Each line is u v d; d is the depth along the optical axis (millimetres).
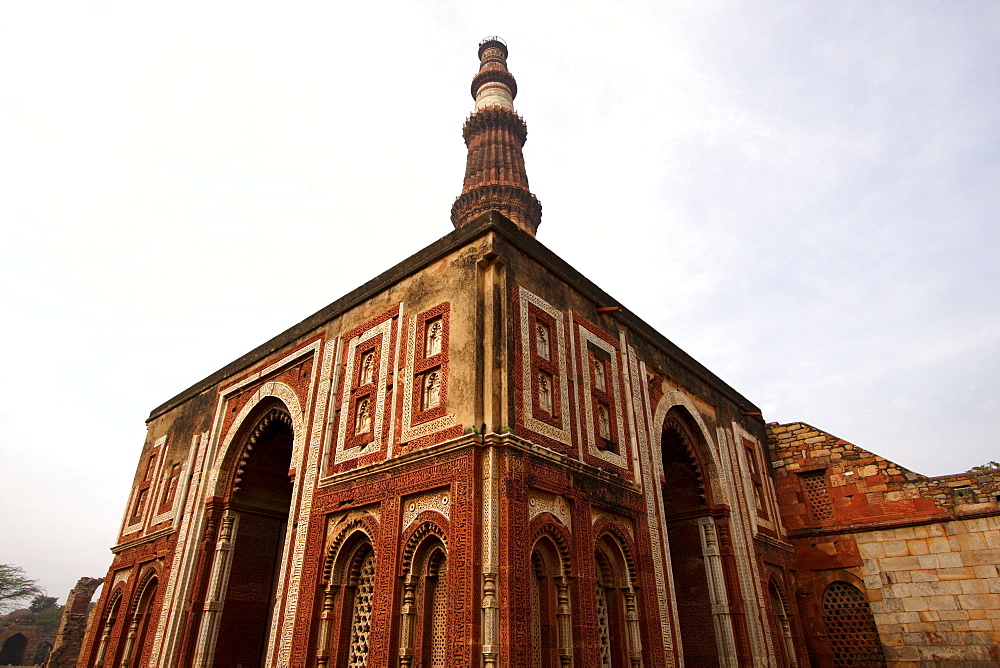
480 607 7500
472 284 9602
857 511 15797
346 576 9758
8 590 51188
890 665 14219
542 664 8172
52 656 26297
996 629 13219
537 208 24578
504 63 29969
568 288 11289
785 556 15820
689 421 14328
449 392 9148
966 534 14141
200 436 15578
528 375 9391
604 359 11672
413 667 8047
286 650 9750
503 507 8000
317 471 10906
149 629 13742
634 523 10703
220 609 13008
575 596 8711
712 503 13891
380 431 10078
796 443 17359
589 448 10211
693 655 12906
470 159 25750
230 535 13688
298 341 13445
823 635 15250
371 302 11742
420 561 8602
